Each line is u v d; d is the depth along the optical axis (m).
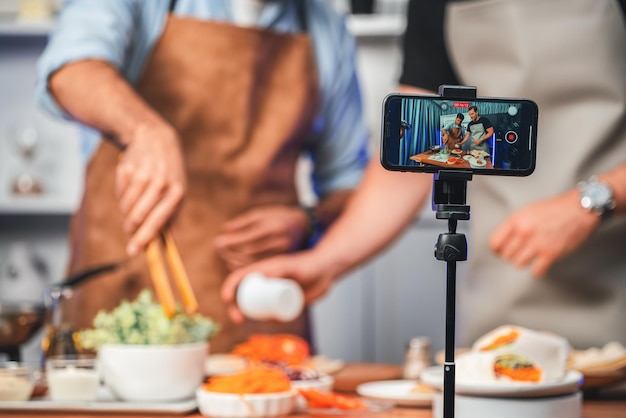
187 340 1.59
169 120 2.82
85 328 2.82
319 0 2.98
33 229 3.21
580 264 2.17
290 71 2.93
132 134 2.65
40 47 3.21
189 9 2.84
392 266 3.12
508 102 0.97
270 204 2.89
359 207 2.62
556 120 2.22
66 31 2.74
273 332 2.88
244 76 2.87
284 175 2.92
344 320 3.14
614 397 1.63
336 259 2.60
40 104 2.76
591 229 2.01
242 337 2.84
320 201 2.96
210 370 1.83
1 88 3.22
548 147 2.22
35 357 3.16
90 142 2.87
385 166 0.96
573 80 2.19
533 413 1.29
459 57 2.32
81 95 2.71
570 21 2.19
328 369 1.96
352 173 3.00
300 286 2.61
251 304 2.22
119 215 2.83
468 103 0.97
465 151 0.96
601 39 2.17
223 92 2.86
